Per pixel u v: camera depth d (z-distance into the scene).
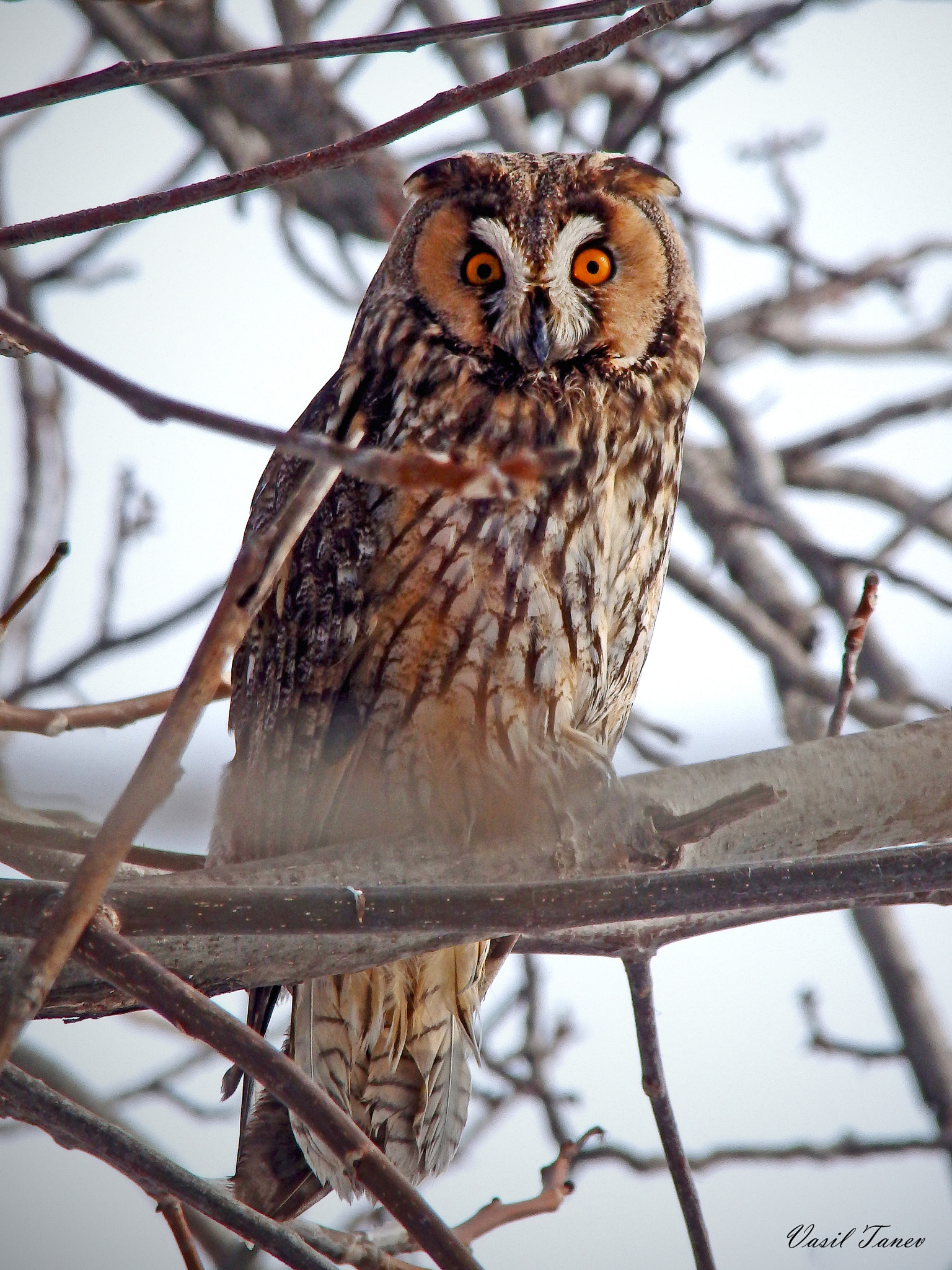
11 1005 3.10
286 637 6.75
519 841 5.23
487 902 4.27
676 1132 5.90
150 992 3.90
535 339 6.66
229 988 4.91
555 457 2.69
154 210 4.22
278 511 7.01
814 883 4.41
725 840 5.17
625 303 7.02
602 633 6.78
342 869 5.05
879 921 9.39
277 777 6.63
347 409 6.95
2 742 3.47
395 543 6.45
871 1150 8.06
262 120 11.38
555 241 6.86
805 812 5.21
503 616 6.39
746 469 12.39
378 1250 6.09
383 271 7.29
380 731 6.55
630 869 5.18
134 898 4.11
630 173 7.21
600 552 6.67
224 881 4.91
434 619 6.41
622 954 5.86
